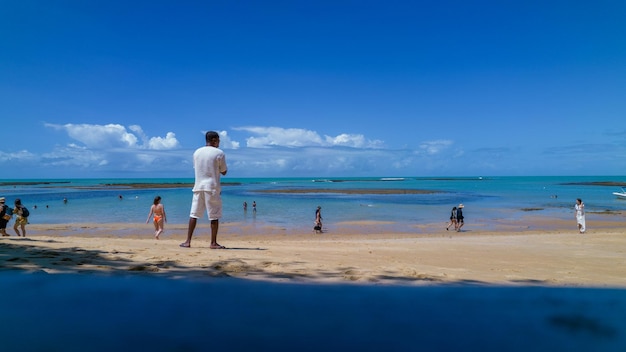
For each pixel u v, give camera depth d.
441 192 74.12
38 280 3.42
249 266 4.73
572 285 4.14
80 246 6.70
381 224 26.55
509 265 6.19
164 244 8.16
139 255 5.50
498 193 70.69
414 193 69.88
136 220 27.70
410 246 9.62
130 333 2.12
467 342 2.14
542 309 2.89
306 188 93.94
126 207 38.75
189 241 7.44
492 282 4.21
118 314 2.47
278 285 3.56
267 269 4.56
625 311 2.83
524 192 75.12
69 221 26.97
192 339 2.06
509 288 3.79
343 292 3.35
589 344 2.14
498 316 2.67
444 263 6.18
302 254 6.62
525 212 35.31
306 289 3.42
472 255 7.54
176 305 2.73
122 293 3.03
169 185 114.94
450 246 9.94
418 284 3.87
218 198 7.38
